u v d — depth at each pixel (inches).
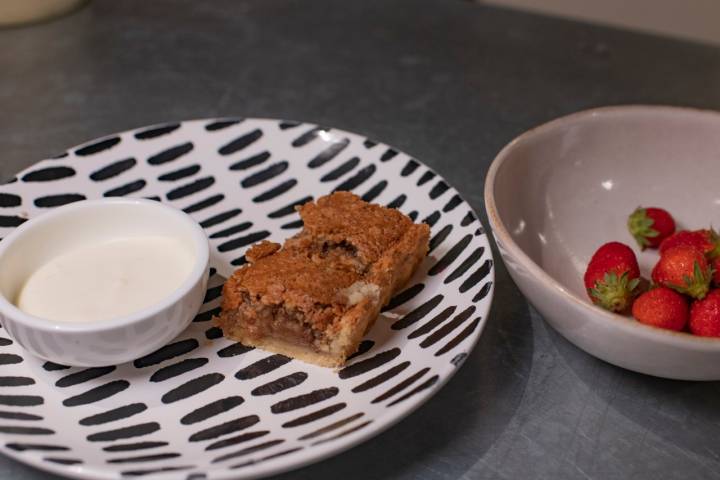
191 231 24.7
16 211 26.9
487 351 24.7
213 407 22.9
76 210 25.1
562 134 27.5
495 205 24.5
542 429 22.9
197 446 21.8
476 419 23.1
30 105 33.4
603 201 28.0
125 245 25.0
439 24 38.6
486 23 38.7
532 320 25.5
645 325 21.6
